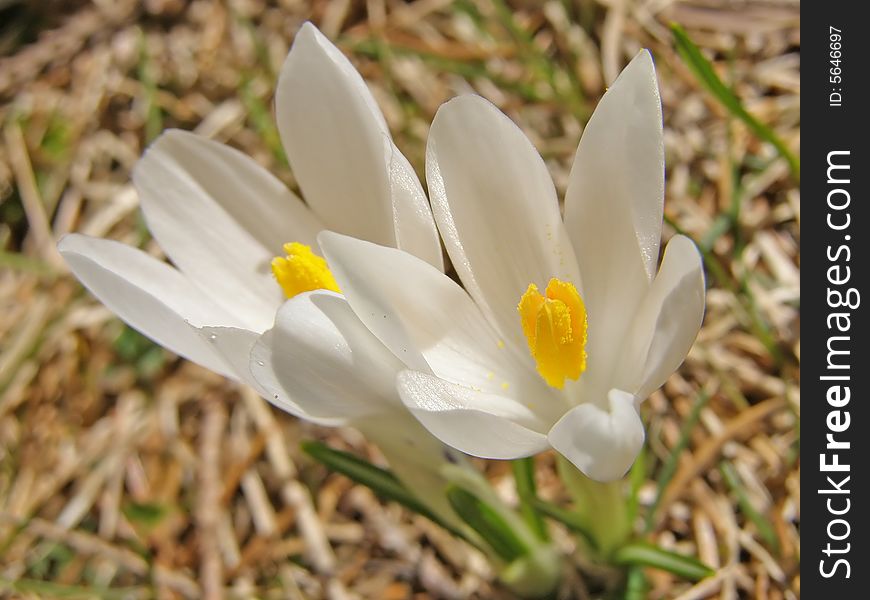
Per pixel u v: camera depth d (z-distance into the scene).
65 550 0.24
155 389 0.25
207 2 0.30
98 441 0.25
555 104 0.27
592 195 0.17
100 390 0.26
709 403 0.24
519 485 0.20
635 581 0.21
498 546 0.20
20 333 0.26
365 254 0.17
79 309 0.26
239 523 0.24
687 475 0.23
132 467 0.25
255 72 0.29
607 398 0.18
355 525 0.24
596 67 0.28
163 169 0.19
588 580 0.21
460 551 0.23
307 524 0.24
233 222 0.19
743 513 0.23
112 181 0.28
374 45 0.28
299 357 0.17
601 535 0.20
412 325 0.17
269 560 0.24
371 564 0.23
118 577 0.24
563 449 0.16
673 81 0.27
